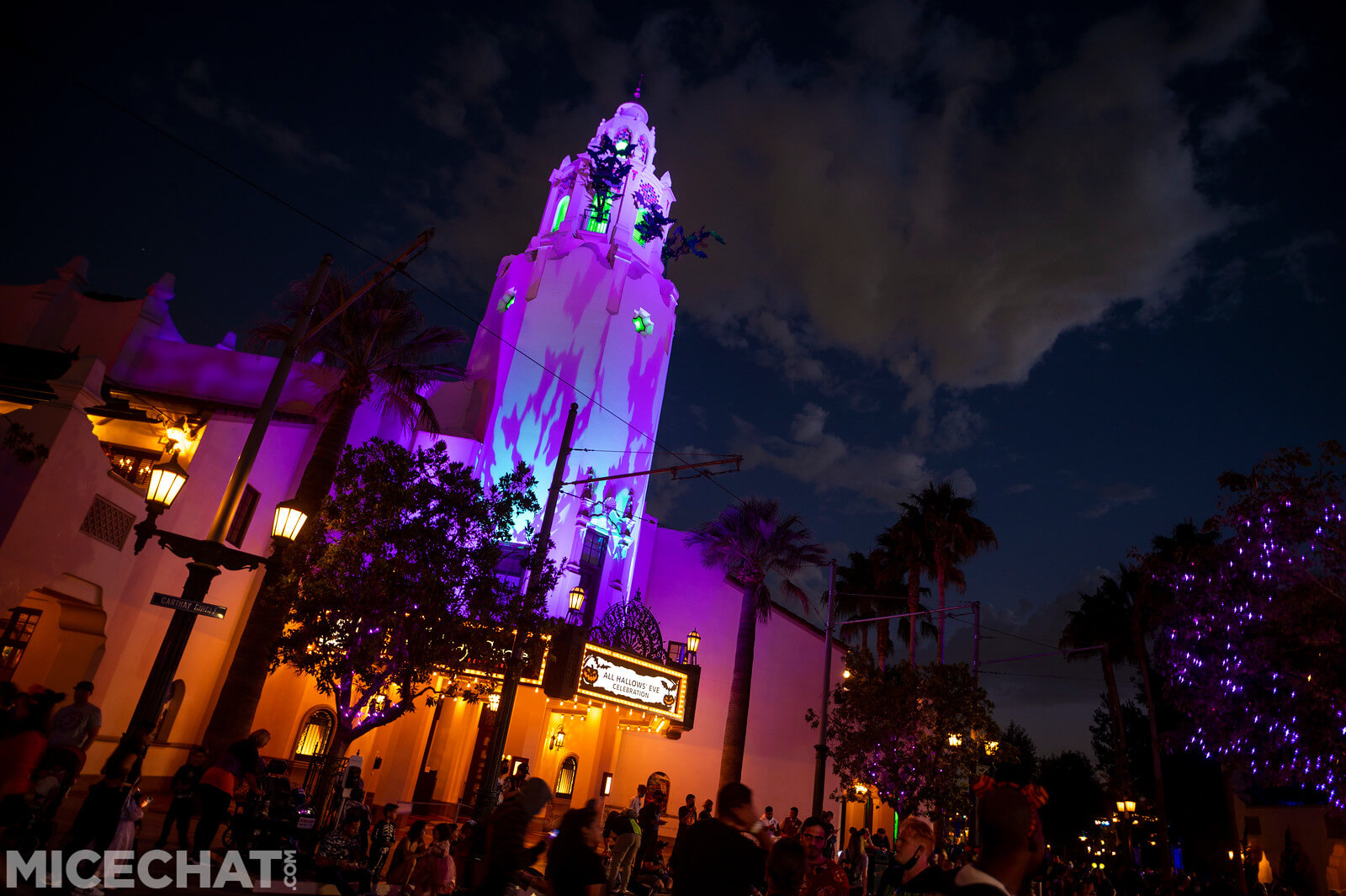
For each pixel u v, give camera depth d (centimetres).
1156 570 2766
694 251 4253
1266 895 2847
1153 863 4419
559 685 2823
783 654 3853
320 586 1675
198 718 2344
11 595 1499
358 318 2345
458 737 2962
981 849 321
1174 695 2594
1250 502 2144
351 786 1677
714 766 3700
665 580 4012
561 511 3491
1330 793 2192
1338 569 2034
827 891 697
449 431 3650
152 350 2923
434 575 1712
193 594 1044
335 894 796
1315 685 2089
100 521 1769
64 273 2930
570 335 3784
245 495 2364
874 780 3002
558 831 571
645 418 3925
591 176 4034
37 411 1567
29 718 754
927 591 4581
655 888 1736
